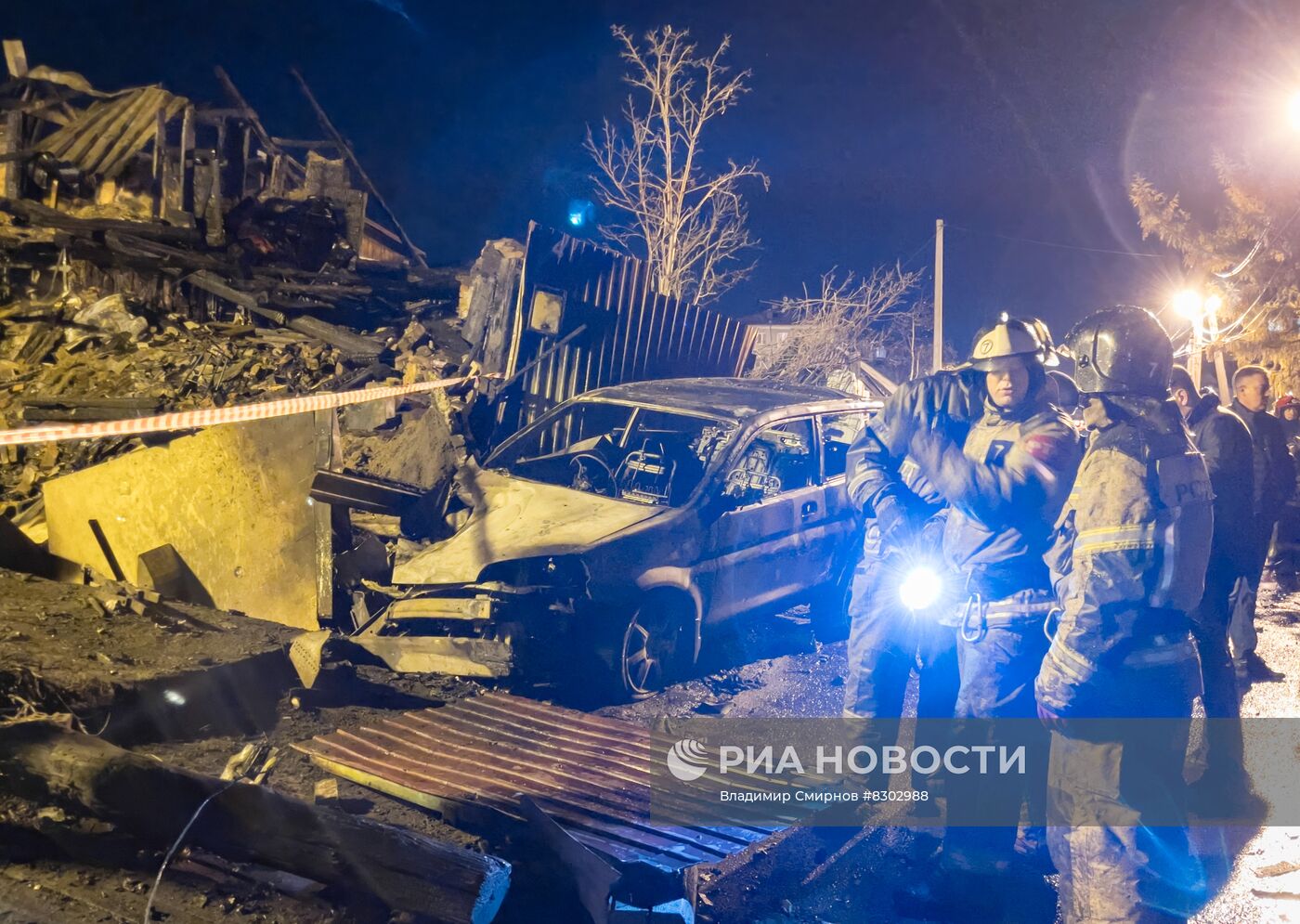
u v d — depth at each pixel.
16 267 12.45
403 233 18.94
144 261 12.78
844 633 8.17
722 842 4.12
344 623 6.70
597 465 7.49
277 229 14.13
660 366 11.81
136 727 4.80
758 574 7.24
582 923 3.81
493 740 5.09
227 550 6.71
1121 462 3.77
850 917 4.15
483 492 7.11
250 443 6.67
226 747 4.90
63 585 6.22
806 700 6.62
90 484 7.00
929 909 4.23
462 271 15.26
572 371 10.75
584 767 4.80
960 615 4.51
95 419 9.20
